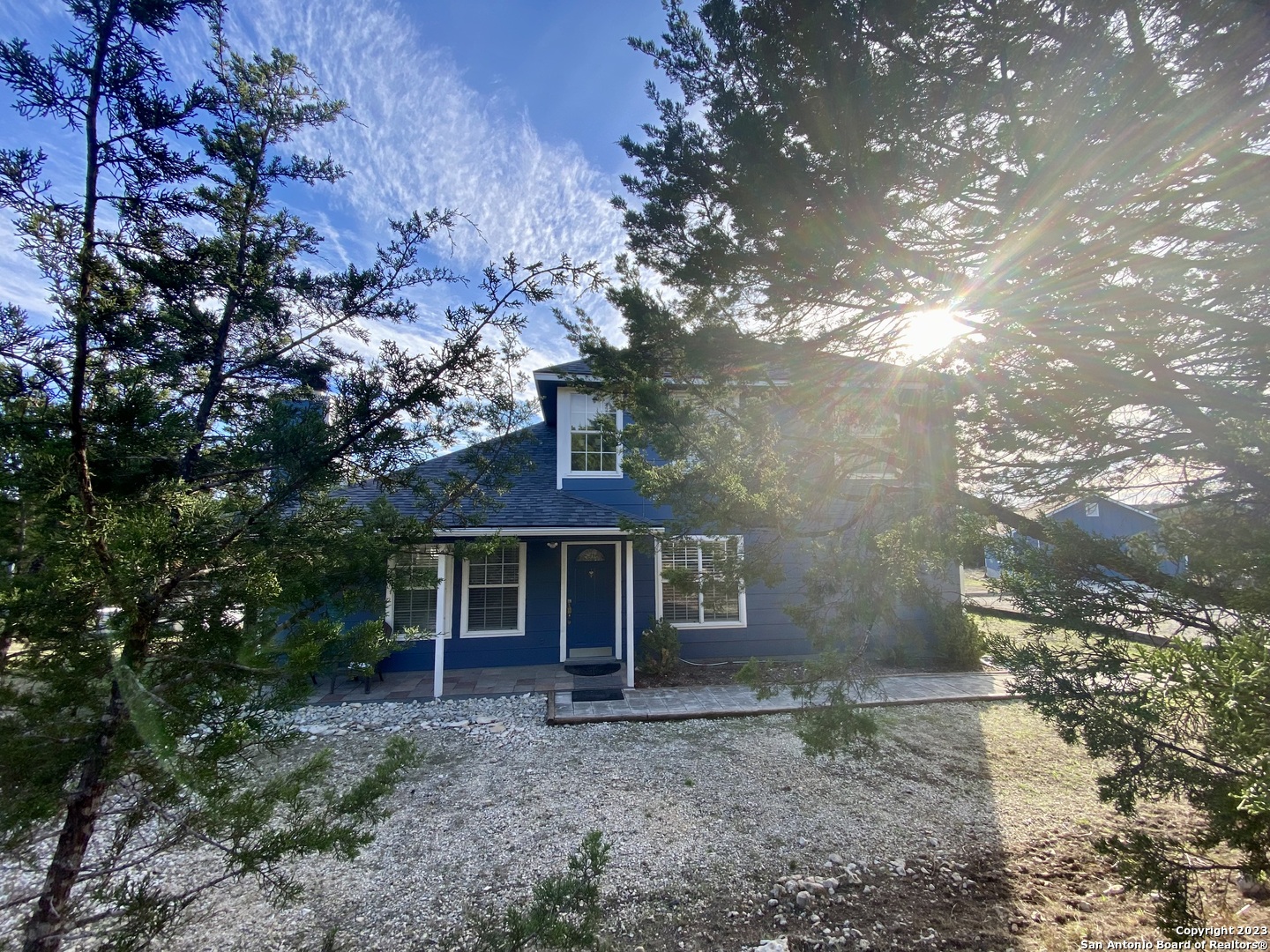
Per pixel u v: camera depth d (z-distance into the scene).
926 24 2.70
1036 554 2.98
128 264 2.18
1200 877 3.53
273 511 2.46
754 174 3.03
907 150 2.84
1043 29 2.62
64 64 1.93
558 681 9.04
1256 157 2.46
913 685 8.65
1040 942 3.13
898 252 3.16
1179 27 2.48
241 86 2.50
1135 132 2.51
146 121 2.07
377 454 2.57
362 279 2.72
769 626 10.69
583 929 2.24
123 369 2.12
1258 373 3.06
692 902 3.49
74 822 1.93
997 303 3.20
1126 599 2.67
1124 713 2.38
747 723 7.03
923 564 3.89
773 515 4.08
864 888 3.64
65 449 1.81
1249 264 2.68
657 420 4.26
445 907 3.43
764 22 3.01
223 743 1.84
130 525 1.77
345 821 3.78
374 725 6.99
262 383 2.89
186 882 3.60
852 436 3.97
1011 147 2.65
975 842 4.17
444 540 8.38
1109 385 3.12
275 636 2.25
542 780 5.33
